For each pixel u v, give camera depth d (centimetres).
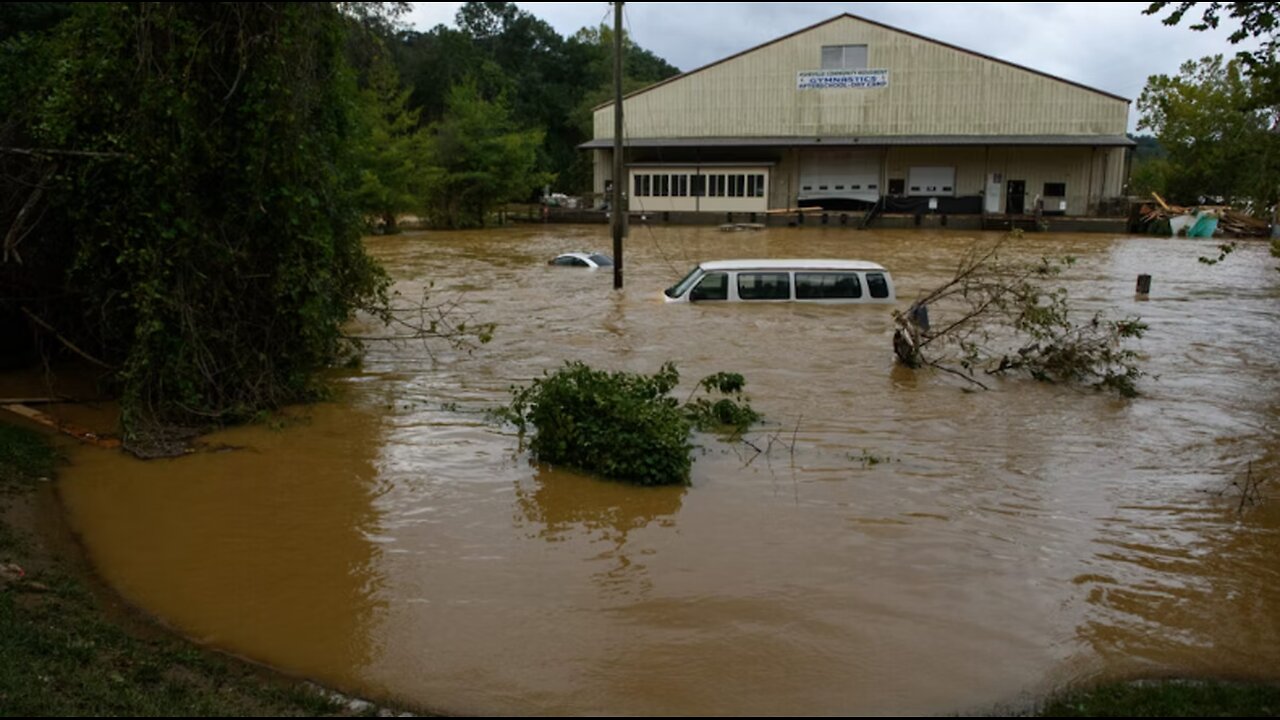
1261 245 3825
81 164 1112
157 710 476
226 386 1113
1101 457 952
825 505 807
